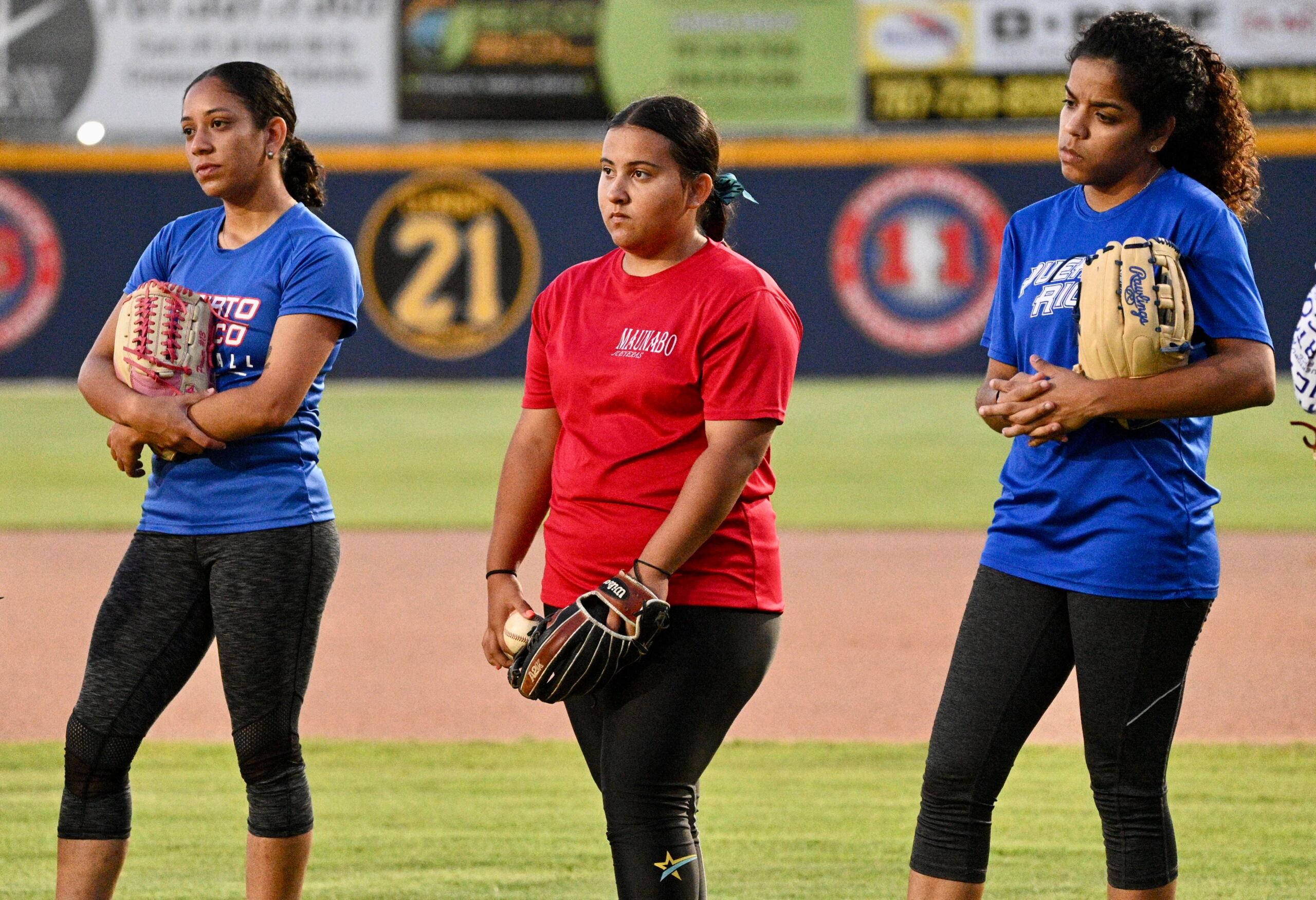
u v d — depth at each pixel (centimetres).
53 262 7194
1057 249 1180
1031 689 1142
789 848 1675
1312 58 6912
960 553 3831
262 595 1233
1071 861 1619
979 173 7119
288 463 1256
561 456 1185
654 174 1110
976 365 7181
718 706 1124
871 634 2973
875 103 7212
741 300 1106
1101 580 1109
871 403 6512
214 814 1805
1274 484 4794
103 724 1228
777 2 7206
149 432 1226
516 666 1129
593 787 1945
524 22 7244
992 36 7125
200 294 1290
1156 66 1104
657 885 1096
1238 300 1111
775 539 1177
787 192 7200
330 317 1255
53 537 4041
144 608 1252
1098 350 1096
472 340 7250
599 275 1186
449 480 4900
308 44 7269
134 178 7188
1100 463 1122
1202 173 1182
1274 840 1683
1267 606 3194
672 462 1133
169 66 7275
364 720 2345
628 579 1083
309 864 1602
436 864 1606
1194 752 2125
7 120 7256
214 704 2430
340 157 7188
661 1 7231
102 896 1244
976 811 1146
